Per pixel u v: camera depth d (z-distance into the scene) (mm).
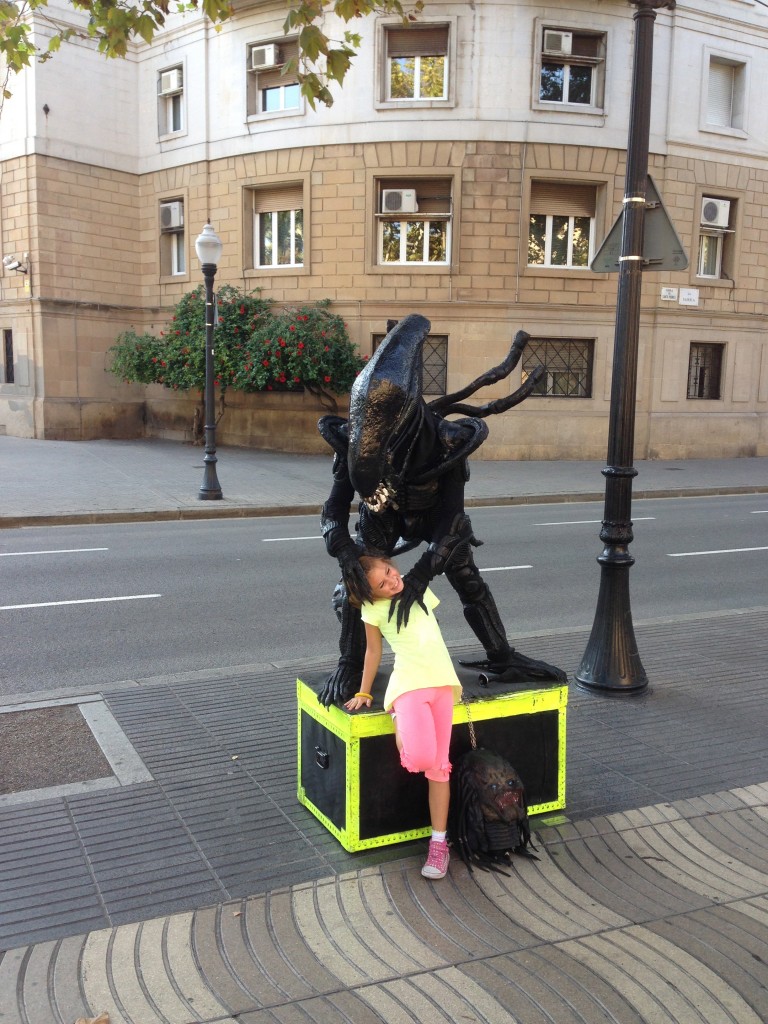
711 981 2814
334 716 3639
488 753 3625
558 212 21422
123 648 6855
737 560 11000
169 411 24828
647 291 22172
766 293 23625
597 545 11828
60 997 2721
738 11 22141
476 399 21469
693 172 22203
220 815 3934
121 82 23906
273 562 10359
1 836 3721
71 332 23734
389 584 3426
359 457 3258
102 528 12953
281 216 22391
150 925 3084
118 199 24234
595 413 21859
